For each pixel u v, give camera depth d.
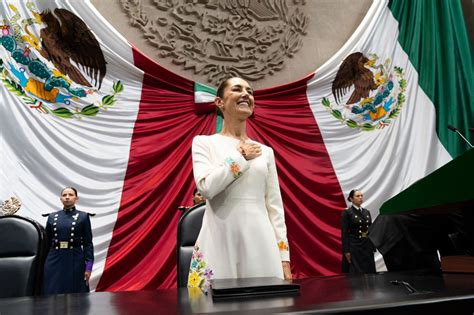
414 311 0.45
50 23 4.00
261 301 0.52
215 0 4.80
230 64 4.72
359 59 4.98
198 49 4.63
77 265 2.90
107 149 3.98
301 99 4.70
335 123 4.74
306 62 5.03
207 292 0.71
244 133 1.26
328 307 0.44
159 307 0.53
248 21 4.89
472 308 0.48
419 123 5.02
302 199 4.41
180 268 1.40
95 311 0.52
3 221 1.20
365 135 4.82
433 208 0.85
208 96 4.37
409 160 4.87
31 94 3.80
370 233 1.58
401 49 5.19
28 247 1.18
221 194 1.07
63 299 0.69
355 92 4.92
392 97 5.02
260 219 1.06
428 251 1.44
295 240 4.27
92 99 4.04
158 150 4.12
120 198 3.89
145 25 4.51
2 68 3.72
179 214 4.03
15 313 0.52
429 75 5.18
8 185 3.52
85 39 4.11
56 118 3.85
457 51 5.32
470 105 5.15
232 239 1.02
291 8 5.12
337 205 4.51
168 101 4.29
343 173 4.62
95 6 4.39
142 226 3.90
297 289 0.62
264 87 4.78
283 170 4.41
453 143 5.00
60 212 3.03
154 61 4.40
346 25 5.31
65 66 3.99
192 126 4.29
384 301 0.47
